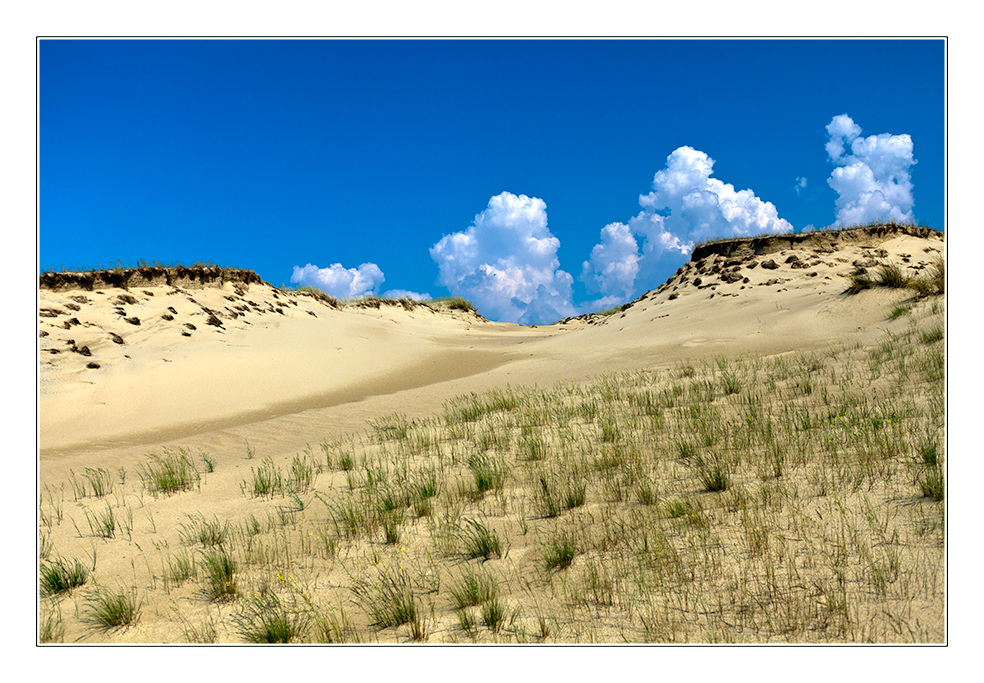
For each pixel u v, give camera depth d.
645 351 16.22
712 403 9.39
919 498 4.86
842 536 4.40
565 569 4.73
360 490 7.12
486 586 4.54
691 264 25.12
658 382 11.69
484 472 6.95
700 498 5.64
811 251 22.09
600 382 12.69
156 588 5.16
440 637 4.00
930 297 13.76
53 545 6.13
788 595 3.93
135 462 9.38
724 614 3.84
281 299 22.98
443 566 5.06
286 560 5.47
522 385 13.97
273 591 4.93
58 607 4.91
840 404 8.07
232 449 10.02
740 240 23.81
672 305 21.66
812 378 10.02
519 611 4.21
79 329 15.41
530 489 6.55
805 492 5.36
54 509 7.21
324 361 17.56
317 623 4.35
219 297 20.34
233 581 5.05
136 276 18.67
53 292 16.50
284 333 19.61
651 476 6.41
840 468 5.78
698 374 11.98
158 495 7.61
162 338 16.48
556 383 13.59
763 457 6.44
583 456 7.38
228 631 4.41
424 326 29.09
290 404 13.88
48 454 10.12
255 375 15.47
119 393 13.34
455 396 13.39
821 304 16.38
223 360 15.98
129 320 16.66
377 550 5.50
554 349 19.64
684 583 4.23
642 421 8.68
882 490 5.13
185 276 20.16
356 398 14.57
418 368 18.44
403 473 7.53
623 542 5.00
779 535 4.63
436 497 6.66
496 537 5.17
